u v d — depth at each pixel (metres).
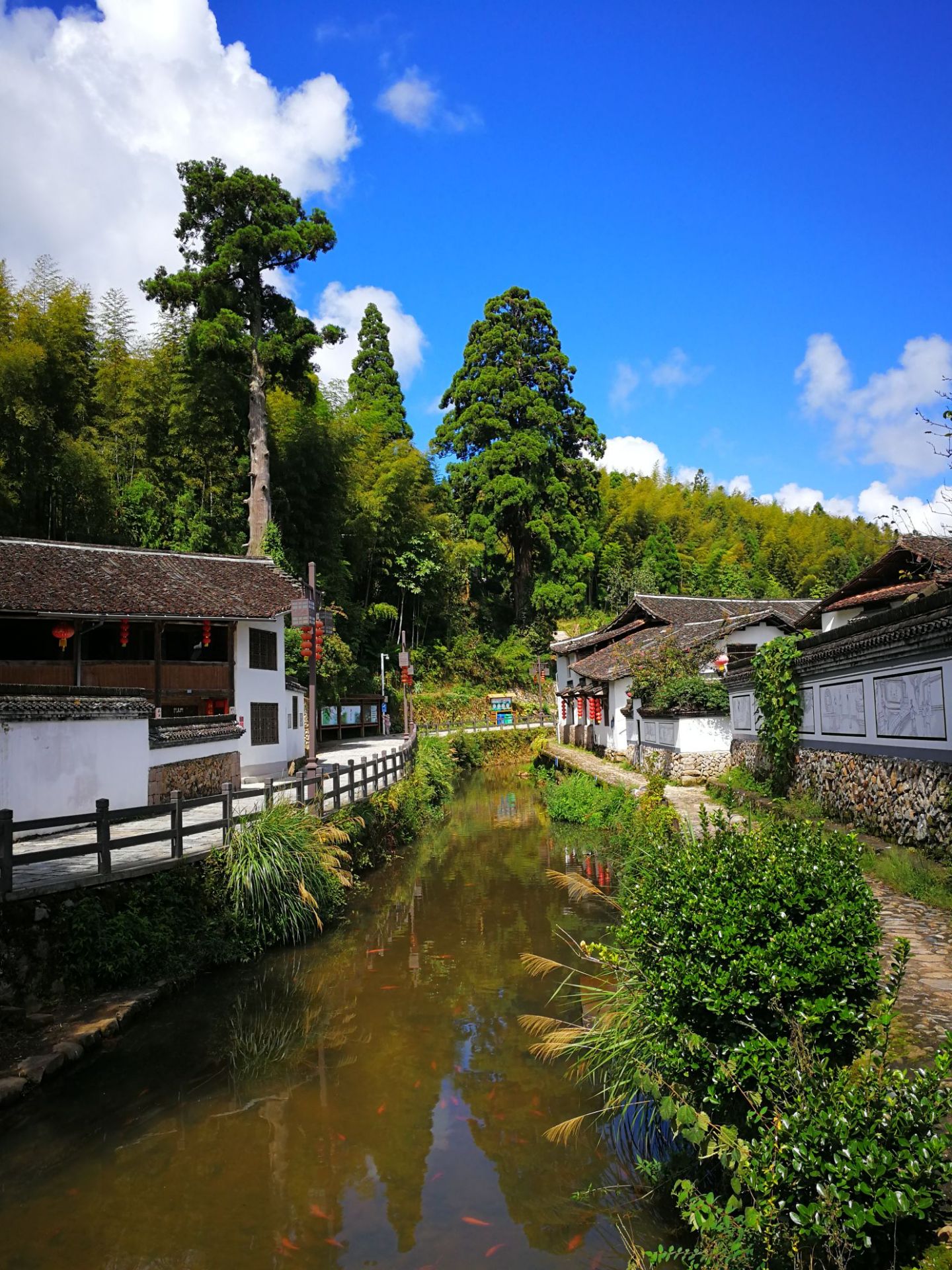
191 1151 5.22
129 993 7.42
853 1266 2.84
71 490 21.59
